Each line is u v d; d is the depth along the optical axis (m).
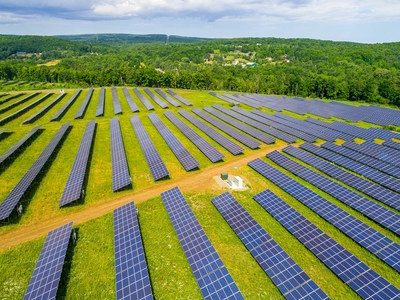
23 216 37.47
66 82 185.25
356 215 36.09
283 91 162.62
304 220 33.97
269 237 31.12
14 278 27.70
